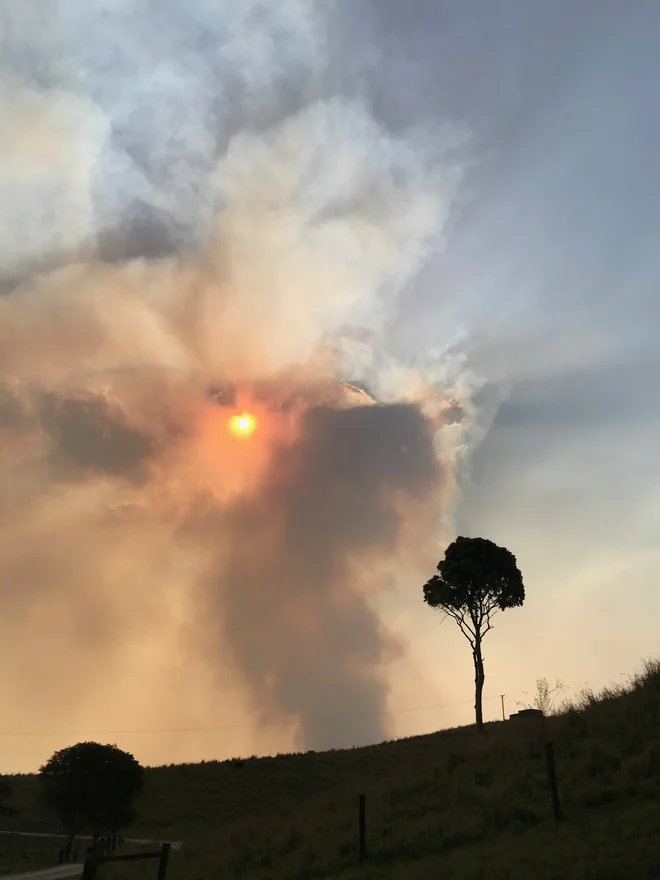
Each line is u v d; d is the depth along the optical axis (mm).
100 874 23047
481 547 51094
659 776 15430
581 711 22766
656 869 10242
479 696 48281
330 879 14109
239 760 81625
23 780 85812
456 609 52281
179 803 69500
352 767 69562
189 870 19703
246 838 21781
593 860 10922
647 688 21672
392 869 13609
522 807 15516
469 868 12125
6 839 61656
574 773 17359
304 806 27125
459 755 23266
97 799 54312
